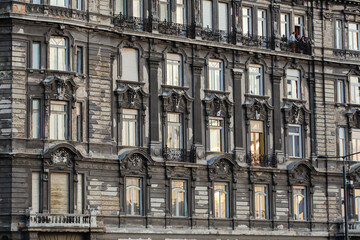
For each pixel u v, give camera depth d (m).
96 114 87.06
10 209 82.12
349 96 104.25
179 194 91.81
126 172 88.12
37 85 84.25
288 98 99.81
